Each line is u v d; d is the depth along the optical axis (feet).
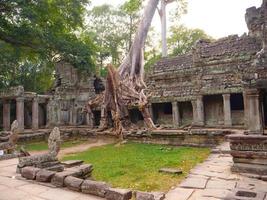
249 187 21.91
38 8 72.90
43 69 104.37
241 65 73.41
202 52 82.33
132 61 83.10
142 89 71.26
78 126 88.63
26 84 106.01
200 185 22.77
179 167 32.24
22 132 74.23
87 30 139.95
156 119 93.56
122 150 49.47
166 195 20.61
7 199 18.83
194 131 52.44
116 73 69.26
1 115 96.48
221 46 79.97
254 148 26.37
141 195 17.63
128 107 69.15
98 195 19.48
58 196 19.51
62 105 92.68
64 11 84.64
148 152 45.50
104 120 70.90
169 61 93.81
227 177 25.21
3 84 93.45
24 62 106.32
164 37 117.29
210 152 41.04
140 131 60.18
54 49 77.97
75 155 45.91
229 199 17.65
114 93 67.72
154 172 30.17
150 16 88.33
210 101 82.12
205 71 80.28
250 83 29.50
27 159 25.86
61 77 95.91
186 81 85.46
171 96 85.66
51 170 25.90
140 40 85.46
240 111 77.92
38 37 71.31
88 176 26.23
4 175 25.45
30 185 22.15
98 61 137.69
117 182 26.78
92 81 95.35
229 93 74.59
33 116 82.69
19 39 72.84
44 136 74.79
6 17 68.85
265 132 31.42
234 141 27.40
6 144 37.58
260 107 29.45
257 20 73.51
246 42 75.61
